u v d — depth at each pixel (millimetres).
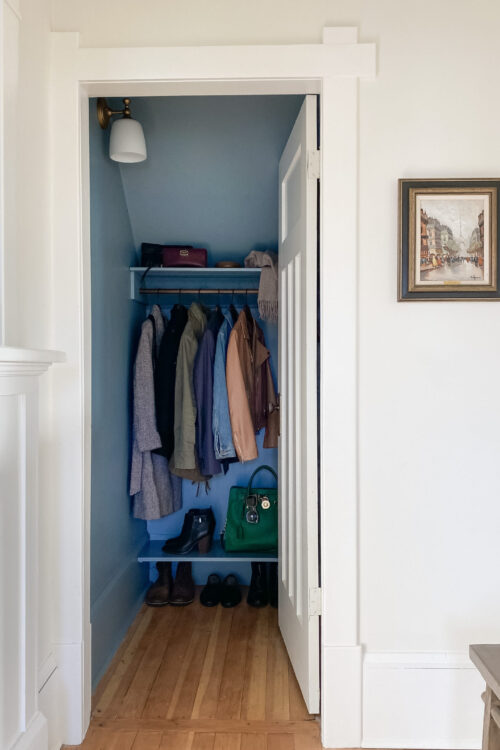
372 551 1858
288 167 2342
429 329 1854
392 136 1844
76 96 1841
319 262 1996
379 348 1851
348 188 1830
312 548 1936
